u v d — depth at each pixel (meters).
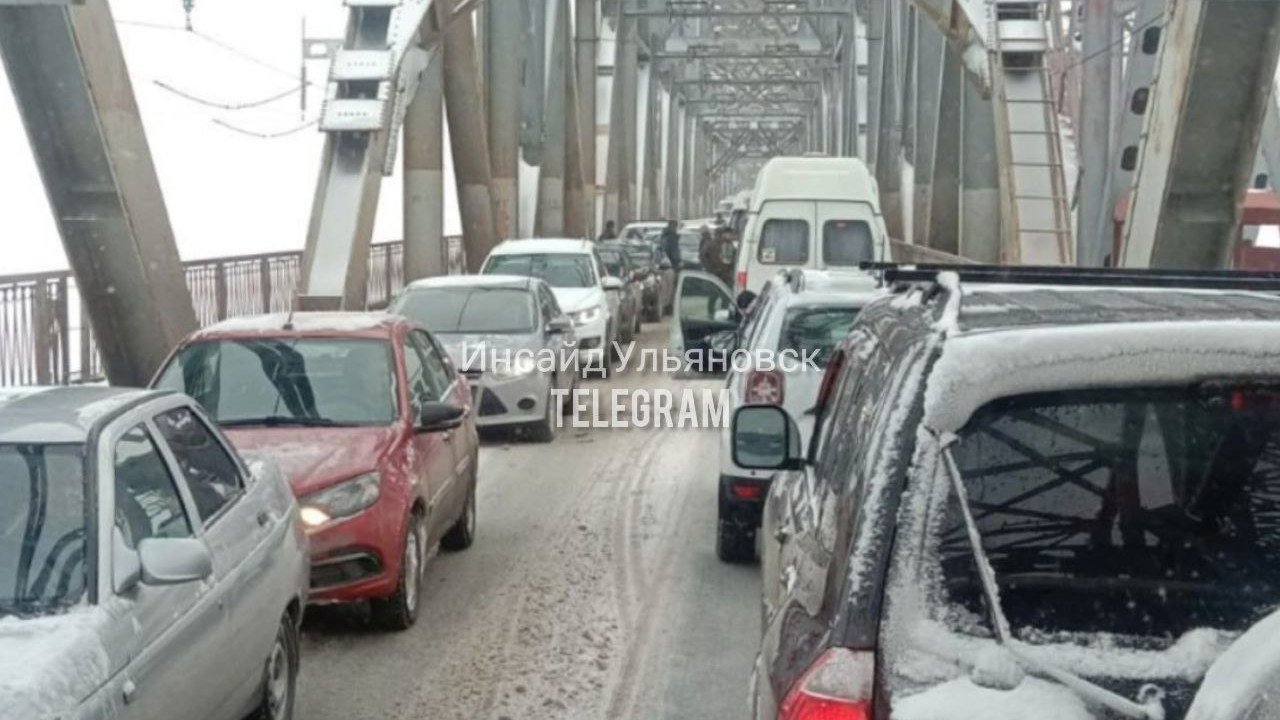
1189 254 11.26
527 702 6.82
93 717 4.04
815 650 2.80
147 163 12.25
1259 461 2.89
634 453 14.43
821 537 3.33
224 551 5.38
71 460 4.82
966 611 2.73
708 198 115.56
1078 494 2.90
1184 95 10.92
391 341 8.94
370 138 16.62
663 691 6.99
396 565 7.76
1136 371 2.76
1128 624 2.80
